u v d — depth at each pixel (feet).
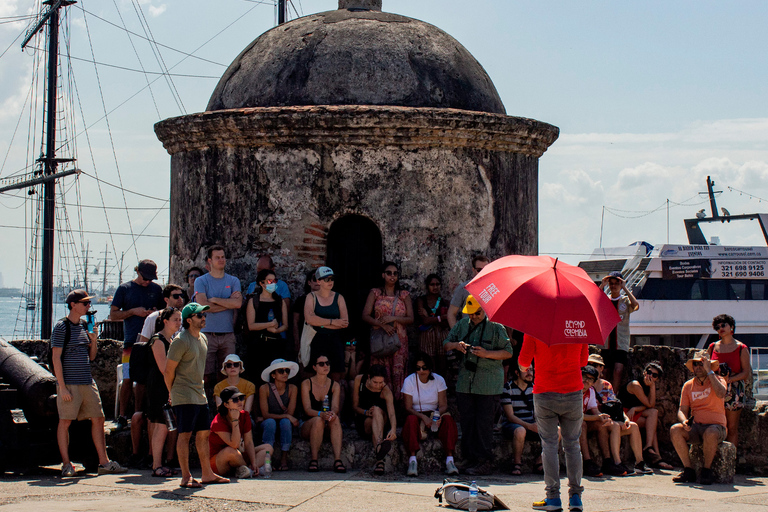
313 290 26.86
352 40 29.94
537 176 32.76
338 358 26.18
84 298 24.13
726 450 25.16
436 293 28.32
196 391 21.86
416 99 29.43
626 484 24.44
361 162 28.66
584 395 26.30
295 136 28.55
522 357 19.60
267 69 30.25
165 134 30.60
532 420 26.35
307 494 20.43
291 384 26.02
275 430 25.11
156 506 18.62
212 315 26.71
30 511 17.63
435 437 25.40
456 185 29.32
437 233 29.04
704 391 25.52
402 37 30.40
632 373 29.71
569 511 18.83
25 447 24.62
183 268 30.86
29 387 24.97
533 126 30.22
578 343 18.04
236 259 29.40
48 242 85.30
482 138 29.40
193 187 30.42
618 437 26.43
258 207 29.19
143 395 25.58
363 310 27.48
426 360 25.63
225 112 28.50
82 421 25.14
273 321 26.73
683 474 25.30
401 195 28.76
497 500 19.43
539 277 18.80
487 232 30.01
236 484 21.99
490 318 18.61
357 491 21.04
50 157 86.63
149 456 25.35
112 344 34.65
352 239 29.27
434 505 19.38
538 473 25.68
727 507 20.59
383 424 25.11
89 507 18.31
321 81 29.32
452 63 30.76
